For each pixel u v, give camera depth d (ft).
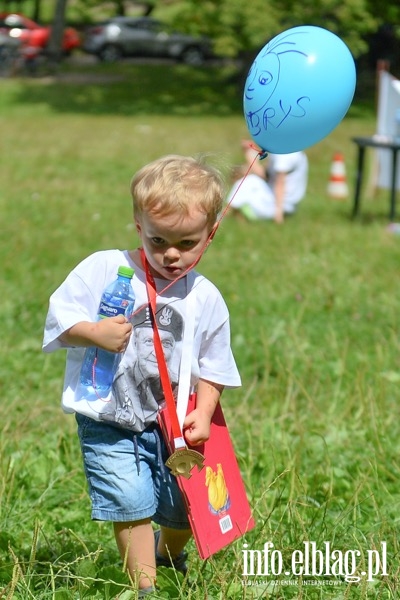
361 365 44.32
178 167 22.86
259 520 28.19
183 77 255.91
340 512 29.71
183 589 23.53
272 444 34.04
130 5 354.33
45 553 27.12
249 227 83.82
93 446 23.62
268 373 44.70
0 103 212.02
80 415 24.02
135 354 23.34
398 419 38.91
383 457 34.71
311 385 42.83
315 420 38.60
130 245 76.59
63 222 86.12
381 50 237.45
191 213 22.35
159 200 22.22
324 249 75.00
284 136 24.32
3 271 65.82
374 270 68.03
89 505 31.30
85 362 23.47
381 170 95.81
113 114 198.80
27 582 24.31
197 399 24.03
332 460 34.50
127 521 23.36
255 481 32.53
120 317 22.68
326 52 23.86
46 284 62.69
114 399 23.29
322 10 183.93
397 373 44.73
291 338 50.57
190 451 22.56
